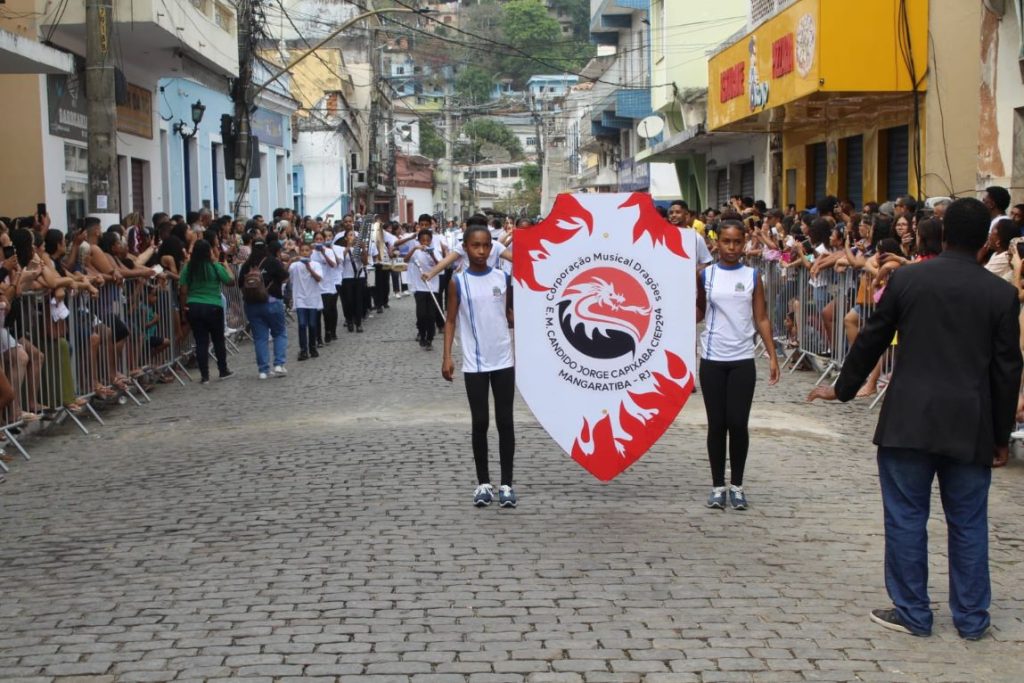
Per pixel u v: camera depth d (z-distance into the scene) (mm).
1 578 6227
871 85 16156
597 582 6012
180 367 14867
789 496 7863
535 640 5191
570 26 88000
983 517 5289
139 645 5168
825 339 13016
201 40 23312
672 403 7562
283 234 21812
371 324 21531
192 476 8633
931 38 15945
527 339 7520
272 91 37719
